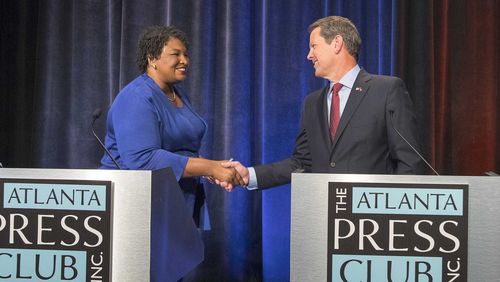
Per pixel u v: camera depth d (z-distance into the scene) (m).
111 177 1.78
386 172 2.56
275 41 3.43
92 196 1.77
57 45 3.54
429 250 1.76
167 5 3.46
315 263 1.79
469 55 3.53
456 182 1.75
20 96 3.61
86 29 3.54
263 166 2.84
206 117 3.45
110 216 1.76
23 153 3.62
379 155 2.56
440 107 3.48
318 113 2.70
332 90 2.70
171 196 2.07
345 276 1.78
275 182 2.84
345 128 2.57
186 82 3.46
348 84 2.67
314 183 1.79
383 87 2.57
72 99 3.54
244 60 3.42
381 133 2.55
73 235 1.77
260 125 3.49
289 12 3.44
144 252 1.76
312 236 1.79
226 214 3.44
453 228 1.75
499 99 3.53
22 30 3.61
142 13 3.48
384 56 3.44
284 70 3.44
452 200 1.75
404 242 1.76
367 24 3.50
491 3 3.52
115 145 2.60
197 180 2.68
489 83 3.52
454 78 3.55
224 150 3.44
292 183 1.80
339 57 2.68
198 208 2.71
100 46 3.56
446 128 3.54
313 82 3.45
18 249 1.78
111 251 1.77
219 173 2.60
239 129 3.40
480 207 1.75
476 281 1.75
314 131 2.69
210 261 3.47
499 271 1.74
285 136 3.43
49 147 3.53
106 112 3.56
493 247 1.74
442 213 1.75
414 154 2.48
